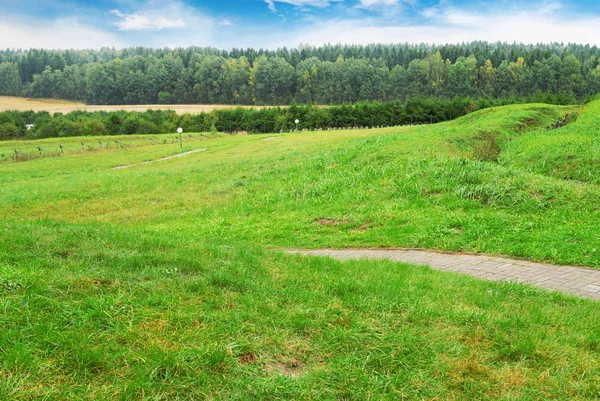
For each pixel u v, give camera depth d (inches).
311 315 171.9
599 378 142.0
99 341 137.6
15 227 263.1
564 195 414.6
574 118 1211.2
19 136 2214.6
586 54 5689.0
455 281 243.9
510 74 4188.0
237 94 4756.4
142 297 169.6
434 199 447.8
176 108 4333.2
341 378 134.9
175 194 673.0
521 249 318.3
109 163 1234.6
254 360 140.7
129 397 116.0
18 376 116.8
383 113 2723.9
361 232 398.0
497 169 480.7
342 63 4613.7
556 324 184.4
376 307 184.4
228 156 1172.5
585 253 301.3
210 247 262.1
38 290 160.6
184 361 132.2
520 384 138.3
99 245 230.7
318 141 1316.4
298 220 451.5
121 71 4896.7
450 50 5123.0
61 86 5310.0
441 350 154.4
